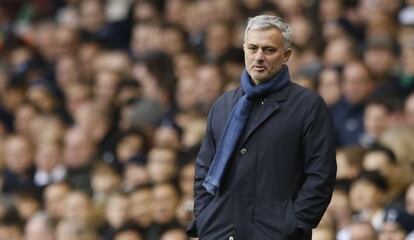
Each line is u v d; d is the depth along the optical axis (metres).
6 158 50.69
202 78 47.25
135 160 45.34
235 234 24.59
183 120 46.06
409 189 35.62
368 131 41.94
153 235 39.50
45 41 61.25
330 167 24.42
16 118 55.84
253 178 24.56
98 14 61.31
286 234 24.28
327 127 24.59
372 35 49.25
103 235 41.81
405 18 49.47
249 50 24.59
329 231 35.12
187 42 54.78
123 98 50.81
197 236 25.36
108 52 58.91
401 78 45.16
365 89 43.62
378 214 36.16
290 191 24.53
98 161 47.16
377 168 37.03
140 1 60.22
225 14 54.78
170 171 40.53
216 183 24.66
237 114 24.77
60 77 57.81
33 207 46.31
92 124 48.62
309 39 49.62
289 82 24.83
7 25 65.62
